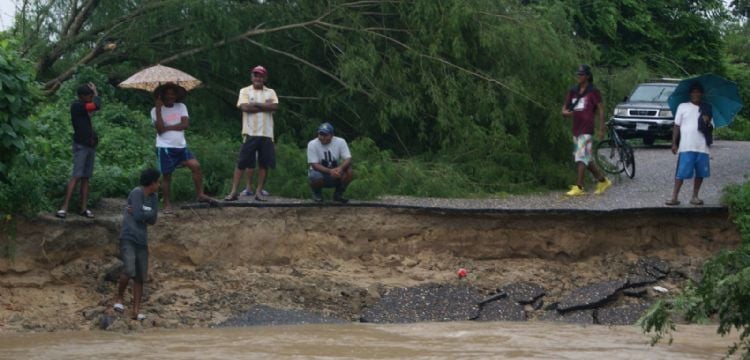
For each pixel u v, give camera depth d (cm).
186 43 1756
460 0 1708
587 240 1445
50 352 1031
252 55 1783
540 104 1736
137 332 1158
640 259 1427
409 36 1758
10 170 1249
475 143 1709
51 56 1764
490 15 1741
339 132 1833
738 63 3803
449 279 1370
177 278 1307
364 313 1270
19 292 1229
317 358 1012
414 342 1105
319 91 1791
